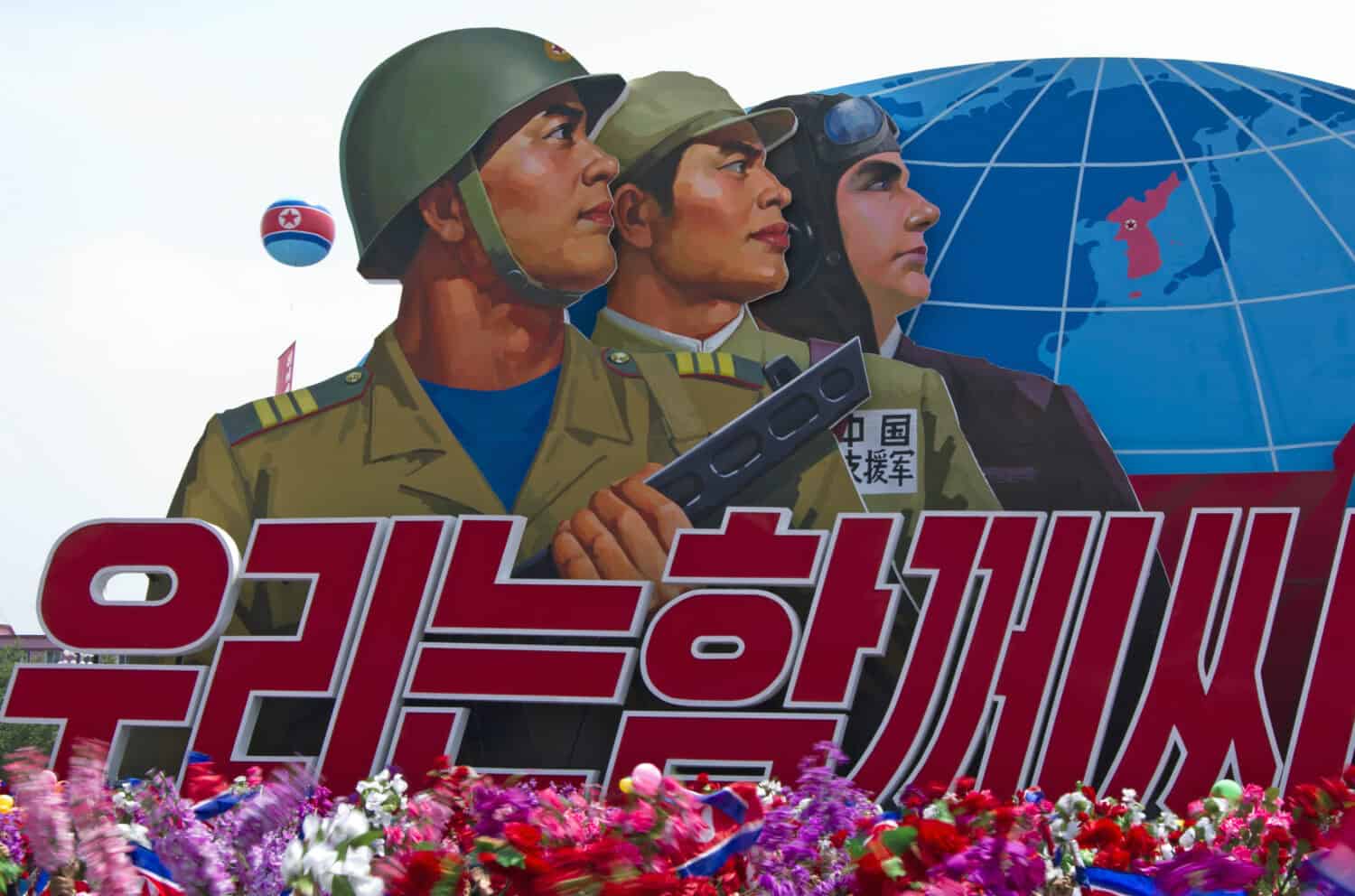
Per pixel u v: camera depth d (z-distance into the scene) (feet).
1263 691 40.68
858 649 41.93
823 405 44.14
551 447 44.37
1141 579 41.68
